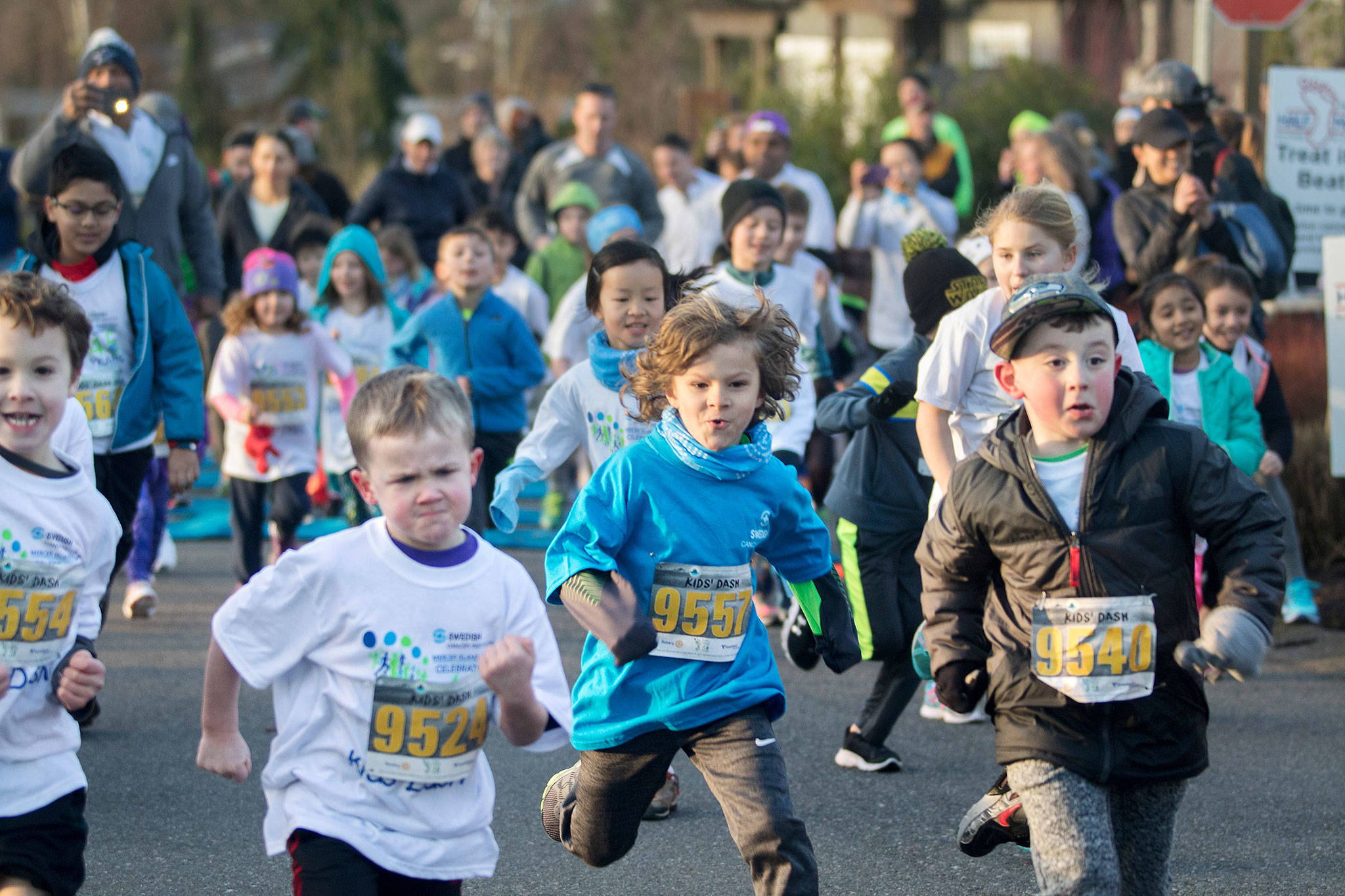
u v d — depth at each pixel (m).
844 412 6.77
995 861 5.84
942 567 4.51
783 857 4.32
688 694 4.57
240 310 9.89
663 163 15.30
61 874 4.16
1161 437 4.27
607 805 4.74
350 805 3.92
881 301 14.27
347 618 3.96
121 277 7.39
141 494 9.40
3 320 4.13
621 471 4.64
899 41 31.42
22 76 58.78
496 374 9.49
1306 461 11.05
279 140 14.77
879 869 5.75
